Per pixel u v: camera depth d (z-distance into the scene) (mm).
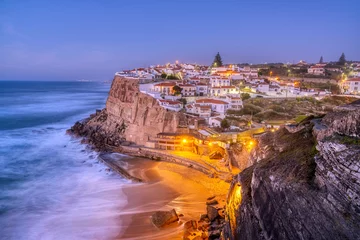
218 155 63844
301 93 110562
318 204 20234
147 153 71875
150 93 91750
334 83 130250
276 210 23922
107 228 38219
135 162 66750
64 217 41156
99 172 60719
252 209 27766
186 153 69062
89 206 44625
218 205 43281
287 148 33312
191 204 44969
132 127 86688
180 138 71625
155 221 38750
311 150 27797
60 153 75250
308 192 21484
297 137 35781
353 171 18641
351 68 166250
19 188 51656
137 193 49375
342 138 22453
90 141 85500
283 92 113875
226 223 34688
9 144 84000
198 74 148875
